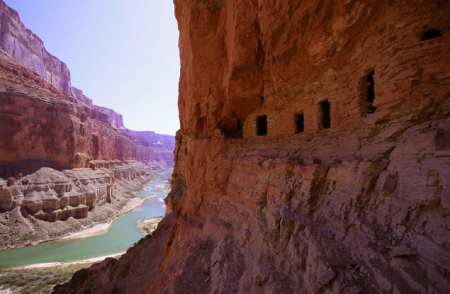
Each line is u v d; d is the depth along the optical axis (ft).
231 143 52.03
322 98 34.88
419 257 15.01
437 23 21.48
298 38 33.99
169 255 53.42
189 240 48.57
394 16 23.86
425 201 15.90
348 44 29.66
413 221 16.53
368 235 18.39
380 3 24.94
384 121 24.40
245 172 43.65
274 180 34.09
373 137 24.63
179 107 71.26
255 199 36.55
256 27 39.81
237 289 28.89
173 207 89.51
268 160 37.60
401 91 22.48
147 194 371.76
